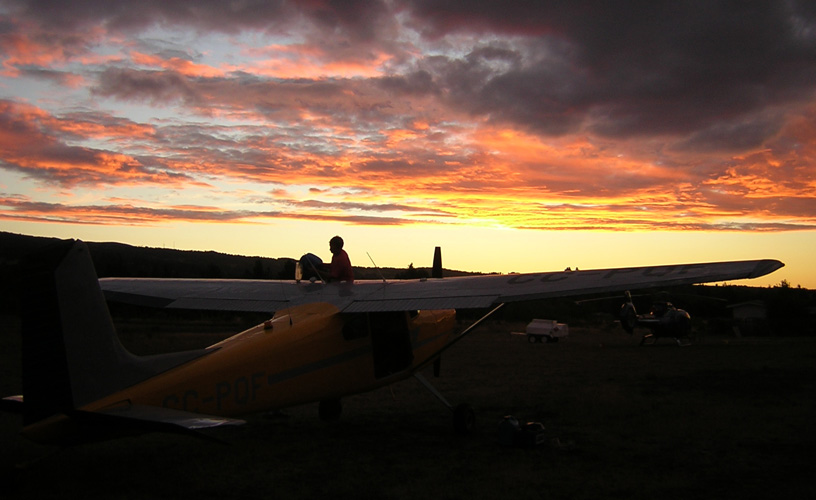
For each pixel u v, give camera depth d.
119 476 5.68
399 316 8.14
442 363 17.92
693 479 5.75
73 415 4.88
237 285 8.26
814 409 9.48
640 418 8.81
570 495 5.26
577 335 37.59
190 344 21.38
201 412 5.70
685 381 13.09
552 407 9.84
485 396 11.09
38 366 4.94
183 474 5.80
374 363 7.71
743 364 16.84
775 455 6.67
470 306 6.30
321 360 6.95
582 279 6.46
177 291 8.01
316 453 6.77
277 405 6.44
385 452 6.86
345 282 8.14
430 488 5.44
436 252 10.34
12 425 7.84
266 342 6.38
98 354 5.20
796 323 39.09
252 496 5.16
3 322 28.58
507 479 5.75
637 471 6.04
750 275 5.58
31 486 5.27
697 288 59.00
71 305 5.11
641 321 25.73
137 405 5.26
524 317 53.44
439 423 8.62
